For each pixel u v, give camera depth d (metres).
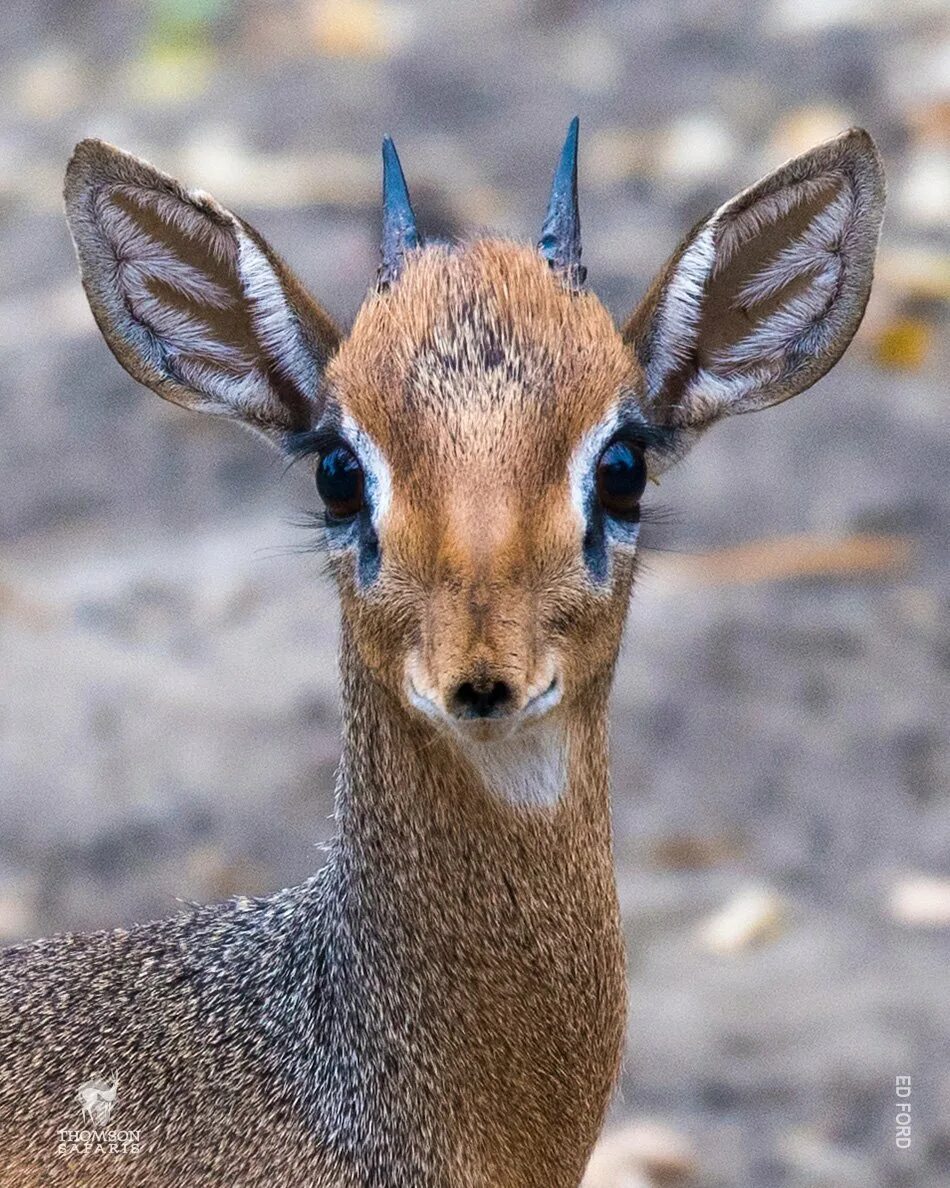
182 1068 7.53
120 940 8.04
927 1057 10.73
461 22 26.42
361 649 7.03
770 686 14.12
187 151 22.52
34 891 12.62
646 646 14.52
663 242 19.47
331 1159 7.38
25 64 26.50
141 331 7.82
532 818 7.27
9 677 14.47
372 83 24.38
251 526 16.34
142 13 27.61
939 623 14.62
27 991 7.85
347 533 7.09
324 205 20.58
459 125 23.14
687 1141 10.26
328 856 7.78
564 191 7.55
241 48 26.05
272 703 14.22
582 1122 7.52
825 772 13.31
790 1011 11.14
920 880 12.25
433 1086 7.39
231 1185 7.35
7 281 20.27
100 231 7.70
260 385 7.76
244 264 7.62
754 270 7.77
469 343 6.96
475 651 6.51
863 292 7.84
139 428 17.55
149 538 16.36
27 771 13.63
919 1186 9.96
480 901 7.33
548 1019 7.38
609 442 6.96
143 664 14.64
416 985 7.40
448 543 6.66
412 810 7.33
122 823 13.18
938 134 21.20
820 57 23.67
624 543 7.08
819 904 12.14
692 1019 11.12
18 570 15.98
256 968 7.74
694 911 12.07
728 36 24.72
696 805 13.07
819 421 16.97
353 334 7.21
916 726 13.65
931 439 16.73
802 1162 10.11
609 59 24.59
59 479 17.09
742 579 15.23
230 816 13.20
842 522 15.69
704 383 7.80
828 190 7.75
